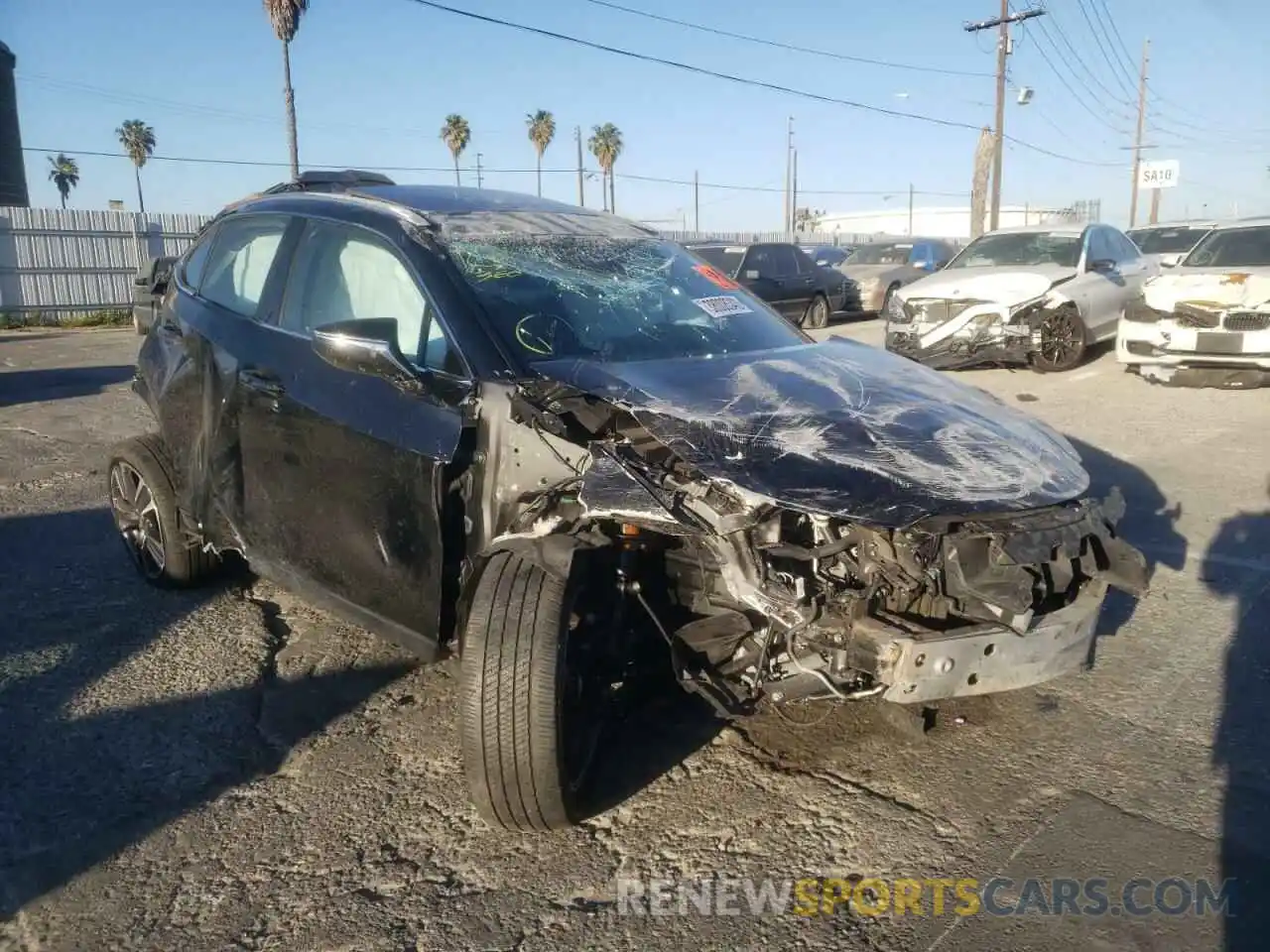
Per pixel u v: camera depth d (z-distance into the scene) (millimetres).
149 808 3186
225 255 4555
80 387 11562
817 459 2895
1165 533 5812
